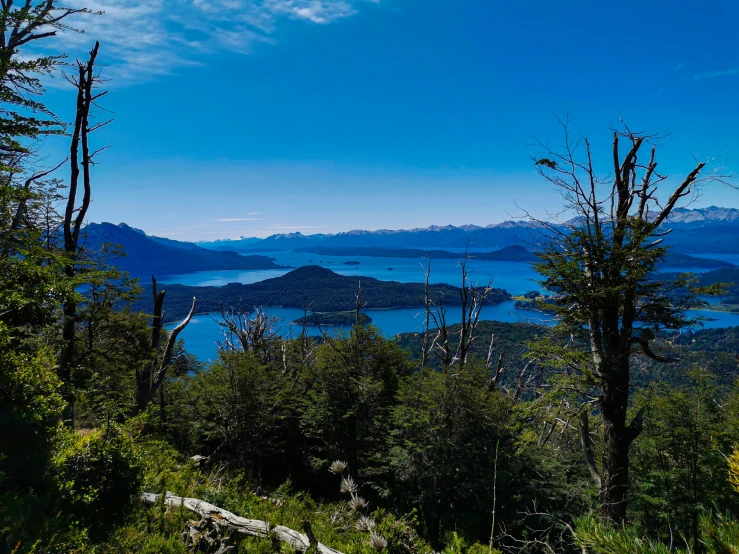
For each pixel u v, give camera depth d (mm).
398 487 20250
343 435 21672
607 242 13859
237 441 19734
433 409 19141
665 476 15352
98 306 15219
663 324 13992
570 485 17688
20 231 10148
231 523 8008
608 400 14383
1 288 8516
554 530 15375
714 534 2621
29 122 9375
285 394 22016
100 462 6305
